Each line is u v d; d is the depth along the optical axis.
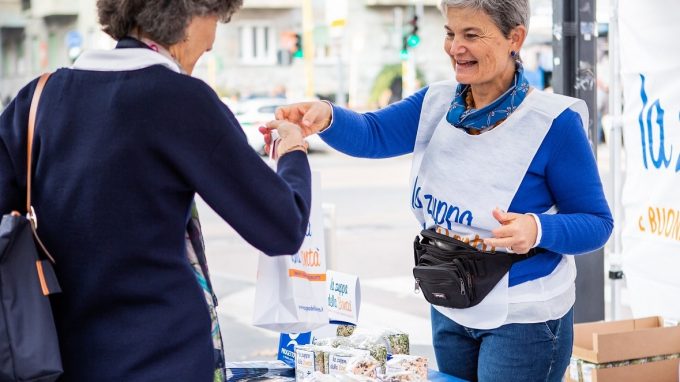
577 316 3.82
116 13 1.71
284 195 1.70
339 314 2.75
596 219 2.24
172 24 1.68
